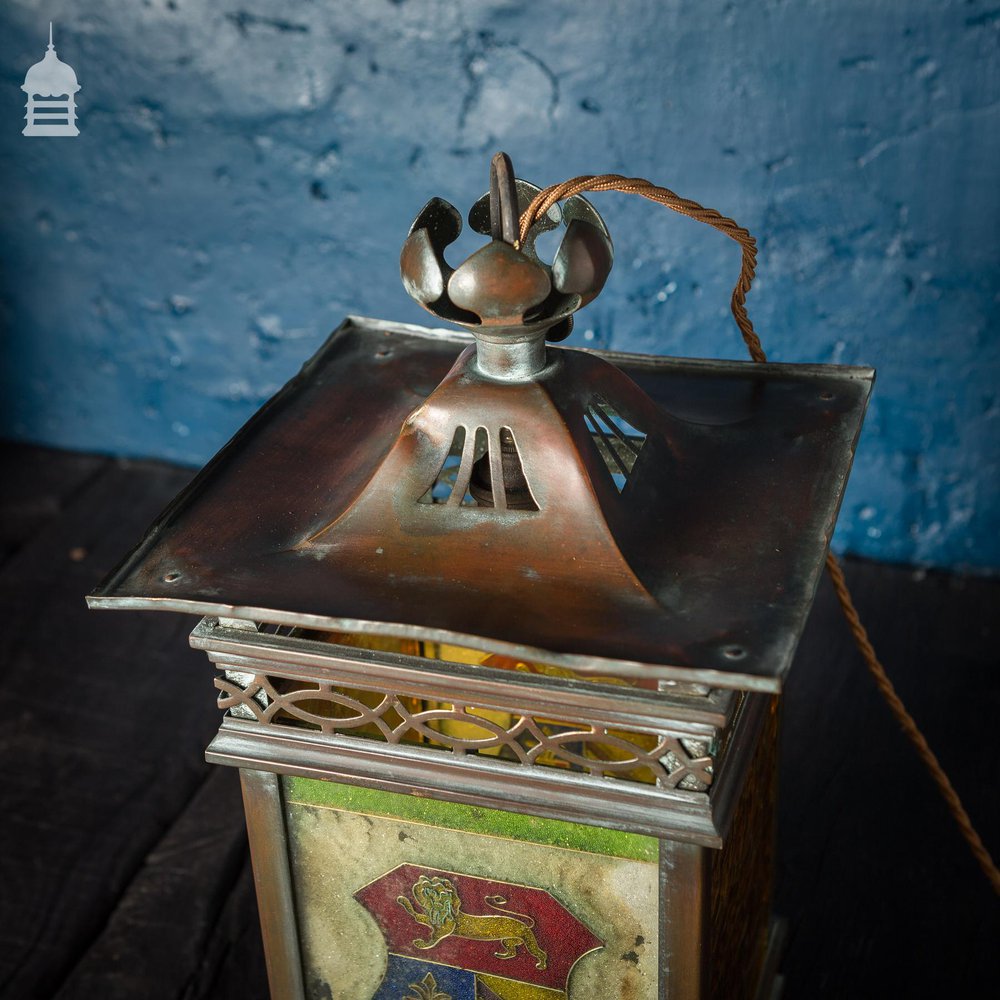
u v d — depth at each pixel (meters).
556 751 1.03
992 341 2.05
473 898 1.15
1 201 2.41
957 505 2.19
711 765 0.99
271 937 1.24
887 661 2.03
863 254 2.05
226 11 2.14
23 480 2.56
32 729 1.98
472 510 1.06
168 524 1.13
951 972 1.56
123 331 2.49
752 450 1.19
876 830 1.75
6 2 2.23
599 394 1.11
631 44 1.99
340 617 0.99
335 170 2.23
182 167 2.30
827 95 1.95
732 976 1.29
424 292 1.05
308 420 1.26
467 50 2.06
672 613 1.00
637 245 2.13
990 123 1.90
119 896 1.72
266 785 1.14
